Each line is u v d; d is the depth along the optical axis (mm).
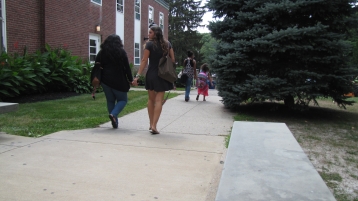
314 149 4988
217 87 8477
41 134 5203
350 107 10266
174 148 4590
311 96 7406
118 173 3533
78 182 3256
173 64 5352
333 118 7938
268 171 2473
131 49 20422
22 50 10719
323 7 7336
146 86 5371
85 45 14508
